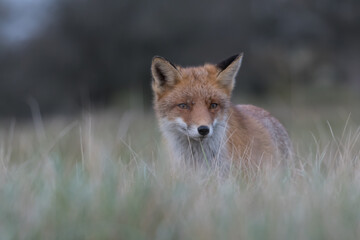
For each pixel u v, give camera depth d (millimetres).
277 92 52438
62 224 6902
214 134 11188
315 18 54188
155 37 53156
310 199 7852
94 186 7930
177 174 9500
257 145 11680
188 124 10914
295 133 17188
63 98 54156
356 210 7555
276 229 6738
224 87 11727
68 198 7465
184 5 53031
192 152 11453
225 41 53844
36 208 7258
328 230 6684
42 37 56375
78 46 55625
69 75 55875
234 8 53500
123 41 54562
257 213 7430
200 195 8203
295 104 39844
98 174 8609
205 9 53094
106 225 6836
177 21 52594
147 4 53438
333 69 56406
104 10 54375
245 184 9477
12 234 6613
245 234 6613
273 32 55219
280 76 55094
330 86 50375
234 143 11047
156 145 12055
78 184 8188
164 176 9031
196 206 7586
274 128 13406
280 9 54000
